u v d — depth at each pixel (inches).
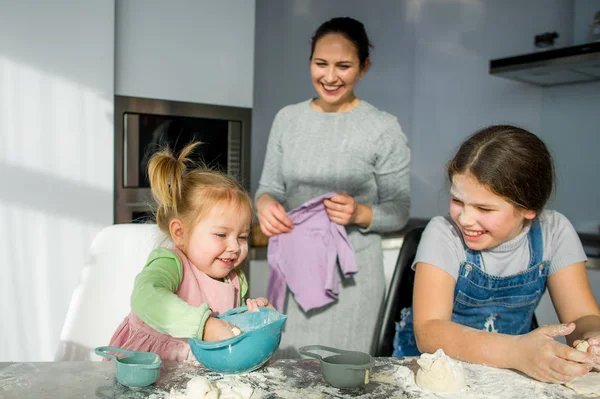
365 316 72.2
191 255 48.3
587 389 35.7
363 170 73.0
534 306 54.4
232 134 104.2
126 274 50.1
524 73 122.7
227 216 47.2
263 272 105.4
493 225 45.1
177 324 37.0
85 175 87.4
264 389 34.3
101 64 87.8
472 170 44.5
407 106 173.2
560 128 136.2
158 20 95.3
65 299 86.0
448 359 36.2
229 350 35.5
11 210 82.4
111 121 89.2
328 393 34.0
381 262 74.4
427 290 49.0
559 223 53.0
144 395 32.6
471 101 156.4
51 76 84.4
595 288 100.8
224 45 102.2
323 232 69.9
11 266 82.7
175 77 97.3
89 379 34.9
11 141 82.1
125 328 47.8
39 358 84.5
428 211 168.7
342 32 68.7
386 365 39.8
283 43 155.4
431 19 167.0
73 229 86.7
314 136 73.4
